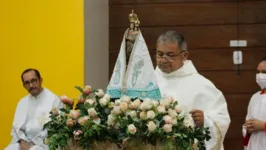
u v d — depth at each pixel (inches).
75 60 284.8
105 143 142.9
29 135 261.7
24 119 264.8
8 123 294.0
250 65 304.3
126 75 155.0
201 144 149.6
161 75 190.9
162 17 311.9
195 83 184.7
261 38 303.7
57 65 287.0
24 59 291.0
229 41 306.5
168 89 186.2
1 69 293.4
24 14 291.0
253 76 303.7
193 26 309.4
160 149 140.3
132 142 139.9
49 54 287.9
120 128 140.2
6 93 293.9
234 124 304.5
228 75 305.9
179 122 143.9
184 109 180.5
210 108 179.8
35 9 289.6
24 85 267.4
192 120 166.2
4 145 293.9
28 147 259.1
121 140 140.3
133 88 153.0
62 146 144.0
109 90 156.3
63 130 145.5
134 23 159.0
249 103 281.1
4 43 292.7
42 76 287.7
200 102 182.1
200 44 308.5
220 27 307.3
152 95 151.5
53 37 287.4
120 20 315.6
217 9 307.4
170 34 174.9
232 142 304.8
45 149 253.4
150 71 153.8
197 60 308.8
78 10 284.7
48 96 269.3
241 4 305.4
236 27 305.7
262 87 273.6
